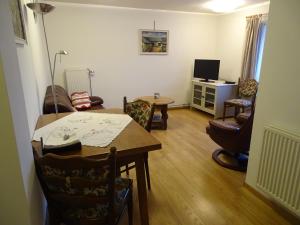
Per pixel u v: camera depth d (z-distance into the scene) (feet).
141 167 4.76
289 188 5.45
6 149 2.82
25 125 3.47
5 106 2.68
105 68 14.83
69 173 3.29
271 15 5.62
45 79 11.87
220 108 14.82
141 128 5.24
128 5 13.69
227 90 14.73
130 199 5.07
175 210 6.12
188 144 10.64
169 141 11.01
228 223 5.66
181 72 17.04
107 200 3.56
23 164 3.09
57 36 13.32
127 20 14.56
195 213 6.02
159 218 5.82
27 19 6.53
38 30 11.18
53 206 3.80
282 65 5.49
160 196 6.72
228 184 7.36
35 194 3.87
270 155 5.88
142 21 14.92
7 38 2.90
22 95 3.46
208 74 15.66
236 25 15.15
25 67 5.11
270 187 6.00
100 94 15.12
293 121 5.41
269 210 6.13
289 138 5.28
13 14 4.27
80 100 12.26
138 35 15.07
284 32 5.35
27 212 3.20
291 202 5.44
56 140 4.56
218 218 5.84
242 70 14.56
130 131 5.03
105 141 4.43
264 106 6.13
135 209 6.19
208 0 12.37
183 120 14.64
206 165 8.62
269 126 5.90
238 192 6.93
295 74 5.22
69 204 3.61
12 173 2.94
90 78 14.57
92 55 14.33
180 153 9.66
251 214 5.98
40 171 3.46
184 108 17.88
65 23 13.29
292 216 5.71
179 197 6.68
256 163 6.59
